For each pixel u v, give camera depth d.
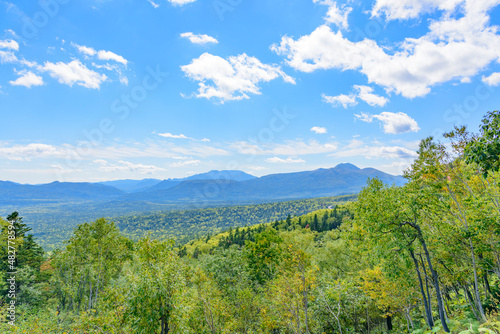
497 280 17.83
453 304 21.08
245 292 25.78
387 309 22.02
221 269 34.34
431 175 16.12
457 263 16.59
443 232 16.06
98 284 34.81
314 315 23.59
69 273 37.41
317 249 47.22
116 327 14.04
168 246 15.03
